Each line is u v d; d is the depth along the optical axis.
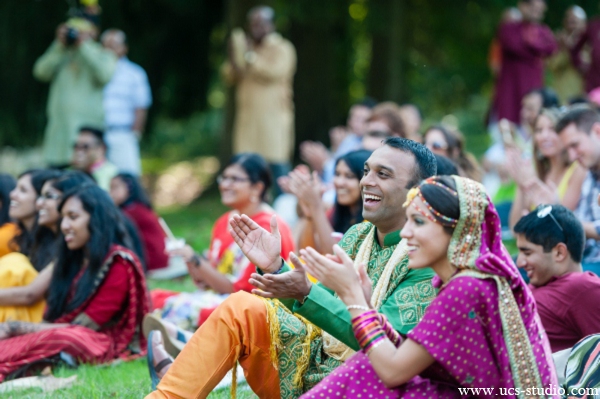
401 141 5.96
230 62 20.05
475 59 31.50
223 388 7.48
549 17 27.20
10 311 9.14
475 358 4.96
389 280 5.84
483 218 5.04
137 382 7.70
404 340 5.44
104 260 8.86
